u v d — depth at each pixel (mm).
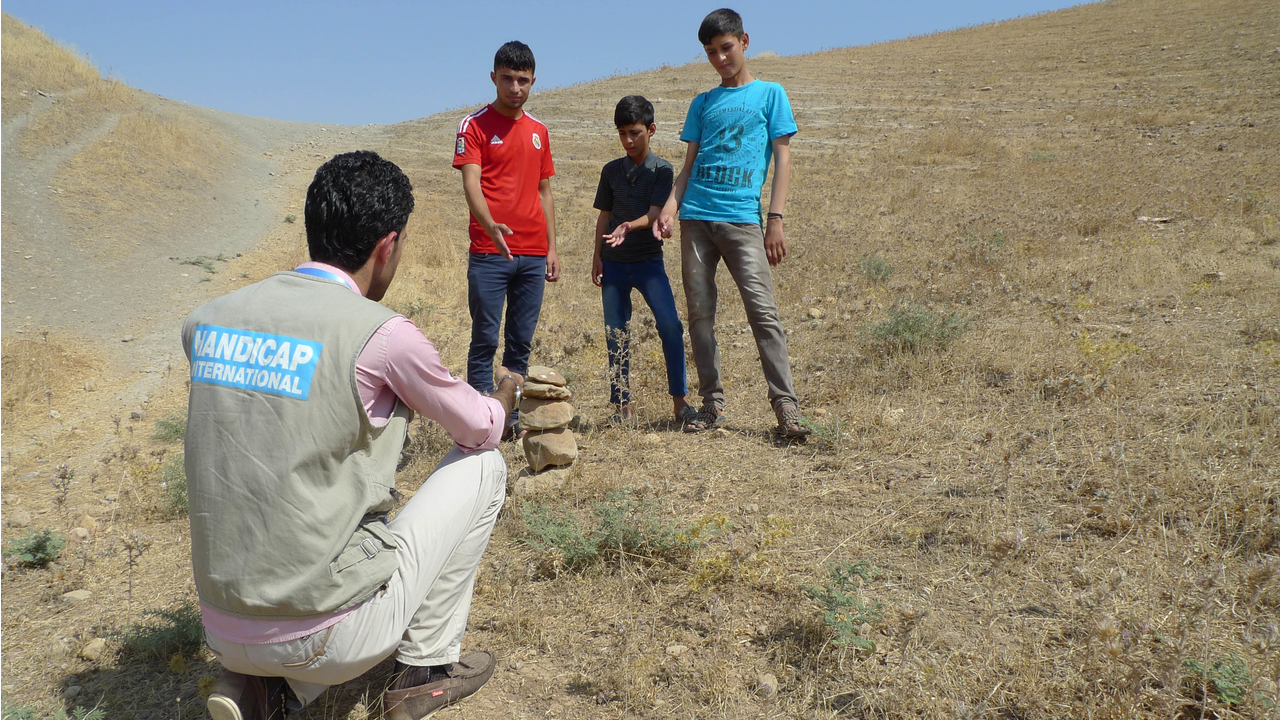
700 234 4023
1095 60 22719
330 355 1755
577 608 2689
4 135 12484
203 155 14820
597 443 4117
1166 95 17750
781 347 3953
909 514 3074
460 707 2256
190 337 1892
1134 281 5914
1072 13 32812
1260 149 12258
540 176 4352
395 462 1959
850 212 10930
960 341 4855
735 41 3971
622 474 3678
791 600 2602
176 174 13180
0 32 17578
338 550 1800
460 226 11625
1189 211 8477
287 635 1801
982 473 3318
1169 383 3947
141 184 12180
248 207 12680
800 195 12375
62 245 9383
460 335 6898
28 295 7820
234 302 1865
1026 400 3994
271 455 1736
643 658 2371
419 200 13328
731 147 3934
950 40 30625
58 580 3150
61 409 5582
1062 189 10914
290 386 1738
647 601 2701
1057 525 2850
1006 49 26578
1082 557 2639
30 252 8922
